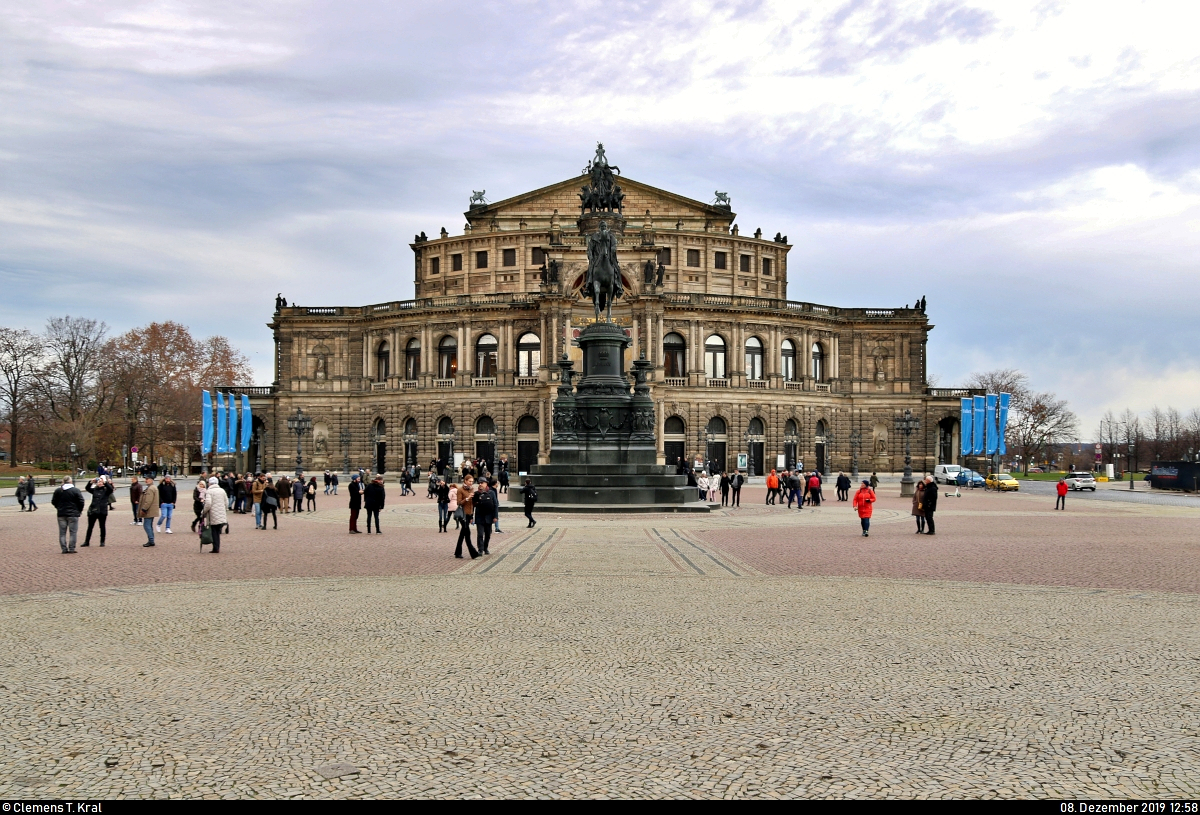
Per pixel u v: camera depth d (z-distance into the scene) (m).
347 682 16.41
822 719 14.28
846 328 139.12
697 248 137.75
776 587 27.25
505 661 17.92
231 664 17.75
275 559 35.28
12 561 34.69
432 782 11.79
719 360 131.00
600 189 72.00
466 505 35.38
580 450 60.88
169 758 12.62
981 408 114.44
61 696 15.54
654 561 33.62
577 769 12.23
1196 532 47.88
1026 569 31.77
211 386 161.88
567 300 123.44
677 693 15.66
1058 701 15.24
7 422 169.12
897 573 30.55
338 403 138.25
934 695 15.58
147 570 31.89
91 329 162.25
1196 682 16.44
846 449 138.25
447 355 133.88
